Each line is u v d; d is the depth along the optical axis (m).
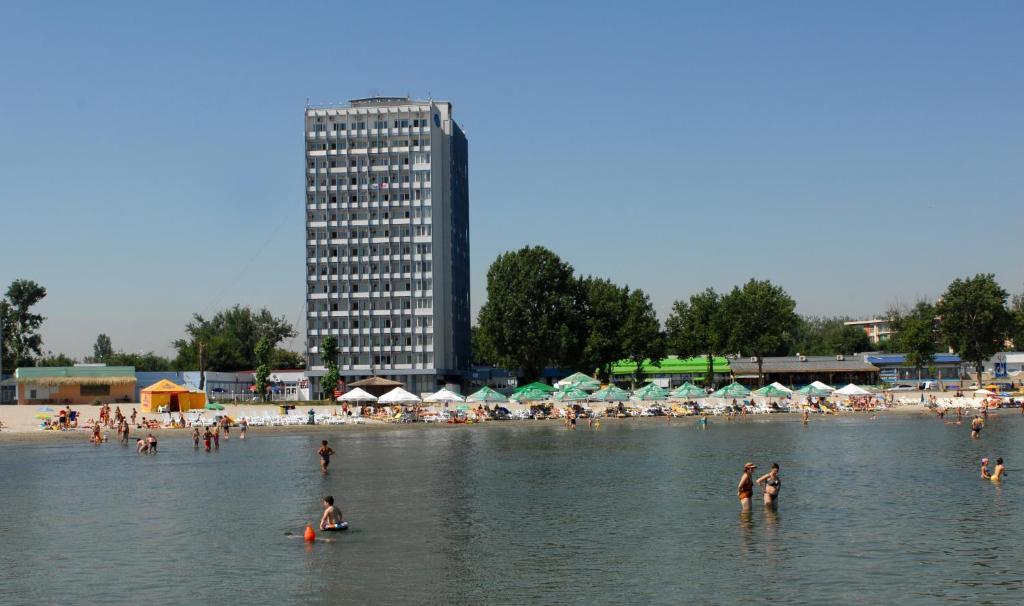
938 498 53.59
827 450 83.88
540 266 180.88
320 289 197.25
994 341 187.62
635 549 40.34
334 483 63.53
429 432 116.31
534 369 180.50
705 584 34.28
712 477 64.69
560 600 32.38
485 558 38.84
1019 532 43.12
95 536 44.62
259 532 45.16
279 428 120.38
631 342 177.00
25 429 117.94
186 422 119.38
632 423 130.38
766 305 183.88
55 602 32.78
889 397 160.50
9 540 43.84
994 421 125.56
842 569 36.34
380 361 195.38
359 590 33.84
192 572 36.78
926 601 31.97
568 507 52.03
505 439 103.06
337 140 199.12
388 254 196.88
